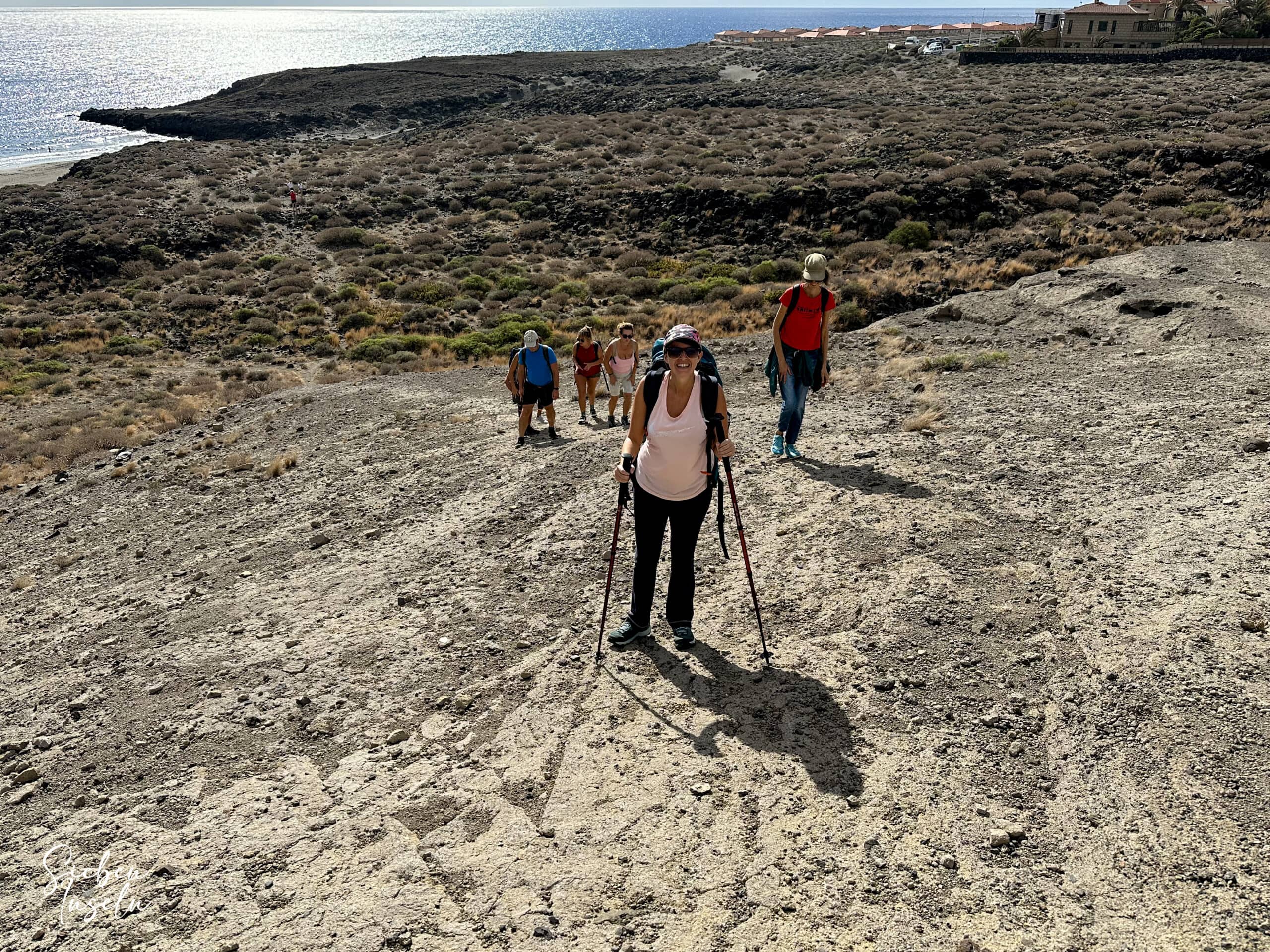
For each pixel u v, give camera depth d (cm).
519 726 477
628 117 7206
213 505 1227
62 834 442
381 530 921
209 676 601
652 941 333
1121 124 4950
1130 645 476
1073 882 344
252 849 404
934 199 3912
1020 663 479
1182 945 310
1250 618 476
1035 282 1692
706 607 586
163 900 378
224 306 3675
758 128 6272
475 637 591
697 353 463
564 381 1758
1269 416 792
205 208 5012
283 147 7188
